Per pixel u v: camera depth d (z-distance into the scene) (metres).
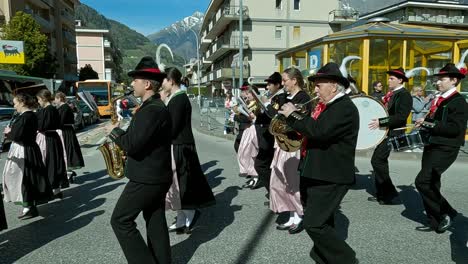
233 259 3.59
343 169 2.88
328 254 2.91
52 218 4.80
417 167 7.76
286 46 41.66
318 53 11.90
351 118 2.82
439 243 3.94
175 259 3.59
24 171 4.68
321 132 2.75
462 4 41.09
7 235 4.24
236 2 40.50
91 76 59.84
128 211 2.86
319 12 42.03
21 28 29.27
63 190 6.20
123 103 4.32
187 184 4.07
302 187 3.06
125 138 2.77
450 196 5.63
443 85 4.09
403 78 5.04
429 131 4.11
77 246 3.91
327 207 2.89
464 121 3.98
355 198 5.57
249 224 4.51
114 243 3.98
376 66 10.49
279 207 4.29
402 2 40.53
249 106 6.00
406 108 4.74
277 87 5.02
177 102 4.01
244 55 41.12
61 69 47.03
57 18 46.44
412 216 4.77
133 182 2.87
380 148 5.15
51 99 5.73
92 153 10.09
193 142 4.21
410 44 10.73
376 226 4.42
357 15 43.19
